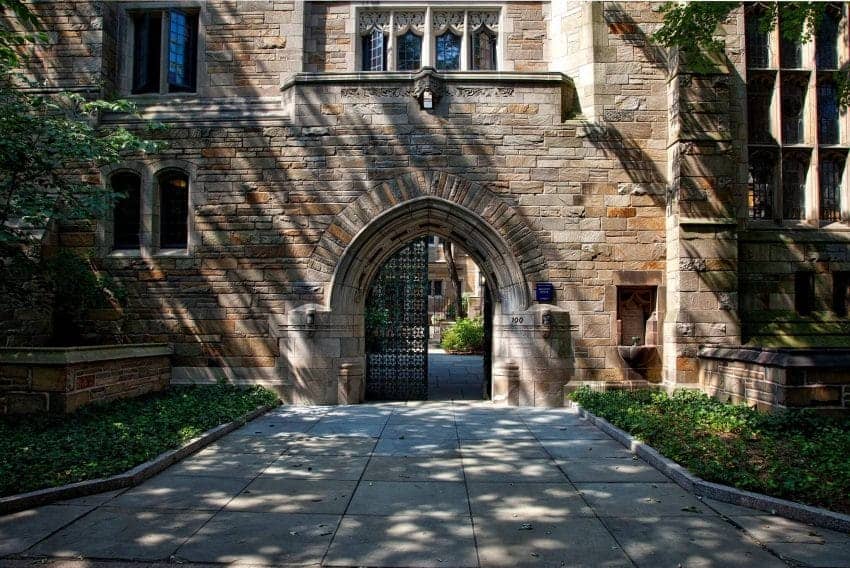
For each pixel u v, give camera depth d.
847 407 6.93
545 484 5.01
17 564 3.43
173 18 10.19
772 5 8.24
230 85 10.09
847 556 3.57
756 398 7.50
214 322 9.35
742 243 9.38
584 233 9.27
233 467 5.50
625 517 4.22
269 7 10.16
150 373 8.80
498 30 10.47
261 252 9.35
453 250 29.47
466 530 3.97
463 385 12.07
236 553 3.59
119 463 5.08
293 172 9.41
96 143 7.50
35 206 7.03
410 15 10.60
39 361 6.94
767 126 9.82
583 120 9.40
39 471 4.83
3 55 7.52
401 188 9.30
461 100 9.35
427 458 5.88
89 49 9.65
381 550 3.64
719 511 4.34
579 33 9.70
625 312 9.36
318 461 5.74
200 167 9.46
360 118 9.38
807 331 9.17
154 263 9.42
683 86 9.02
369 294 10.61
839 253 9.45
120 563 3.45
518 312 9.19
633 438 6.34
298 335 9.21
